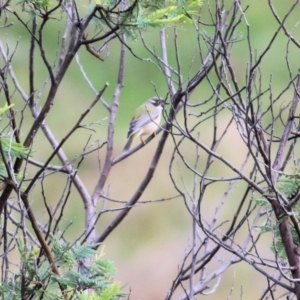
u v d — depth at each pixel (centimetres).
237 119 739
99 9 659
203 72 898
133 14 654
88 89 3047
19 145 638
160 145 970
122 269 2156
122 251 2216
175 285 783
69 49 687
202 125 2464
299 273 688
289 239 695
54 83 684
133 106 3061
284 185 708
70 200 2191
